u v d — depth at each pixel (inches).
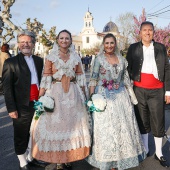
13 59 131.6
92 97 133.6
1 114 267.7
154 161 153.6
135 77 149.2
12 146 177.3
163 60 145.4
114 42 139.2
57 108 129.7
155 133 151.7
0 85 365.4
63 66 131.6
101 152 129.5
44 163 147.3
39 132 131.2
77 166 147.6
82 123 133.9
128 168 141.6
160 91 148.6
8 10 616.4
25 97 131.0
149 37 143.3
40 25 790.5
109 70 137.9
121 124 132.0
